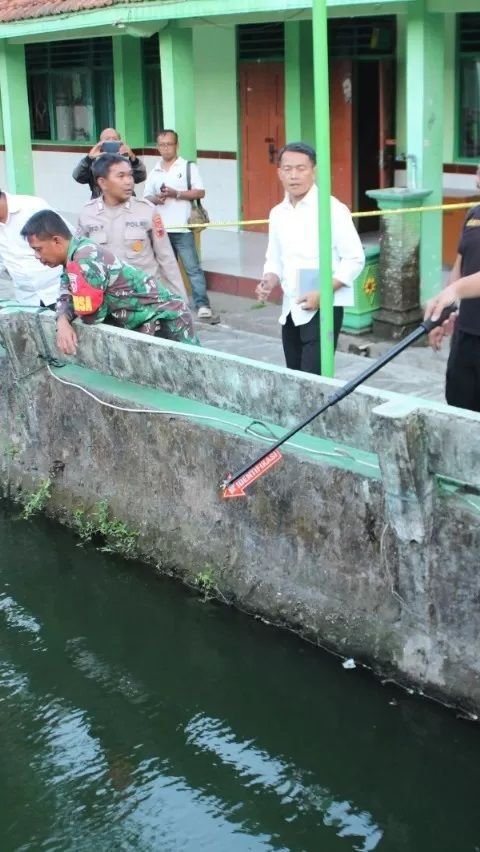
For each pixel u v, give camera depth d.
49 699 4.44
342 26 10.46
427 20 7.27
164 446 5.18
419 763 3.88
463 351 4.36
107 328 5.30
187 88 9.33
